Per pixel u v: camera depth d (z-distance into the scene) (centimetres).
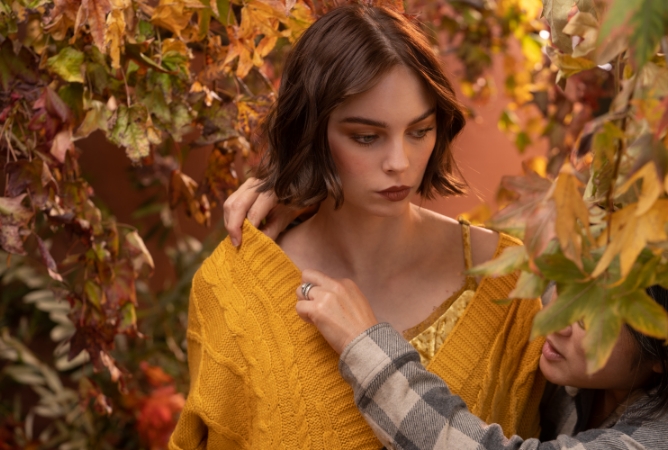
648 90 62
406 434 95
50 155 117
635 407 100
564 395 124
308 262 121
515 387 118
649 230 59
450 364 113
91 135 234
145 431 213
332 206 117
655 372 100
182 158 143
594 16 80
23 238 118
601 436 95
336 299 101
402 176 101
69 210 124
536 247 62
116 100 124
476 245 122
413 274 119
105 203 238
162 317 234
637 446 93
